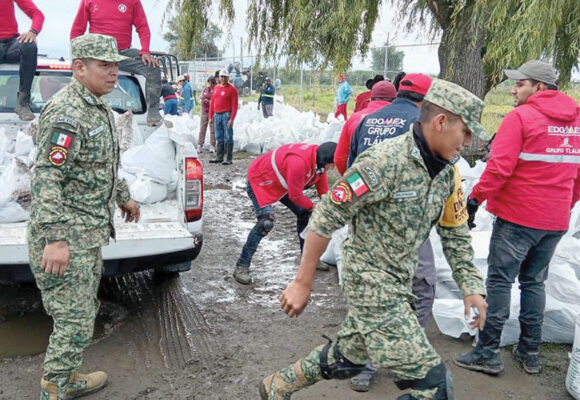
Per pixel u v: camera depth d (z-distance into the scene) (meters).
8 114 5.07
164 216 4.39
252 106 15.35
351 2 6.68
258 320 4.32
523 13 5.12
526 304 3.50
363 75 13.77
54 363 2.90
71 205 2.86
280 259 5.73
